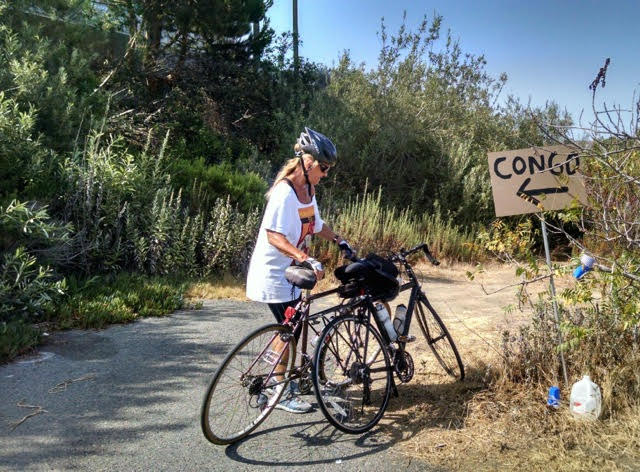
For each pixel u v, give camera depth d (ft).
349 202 38.75
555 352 14.08
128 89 39.24
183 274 25.41
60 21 35.40
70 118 29.30
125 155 29.35
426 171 42.80
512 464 11.13
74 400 13.42
